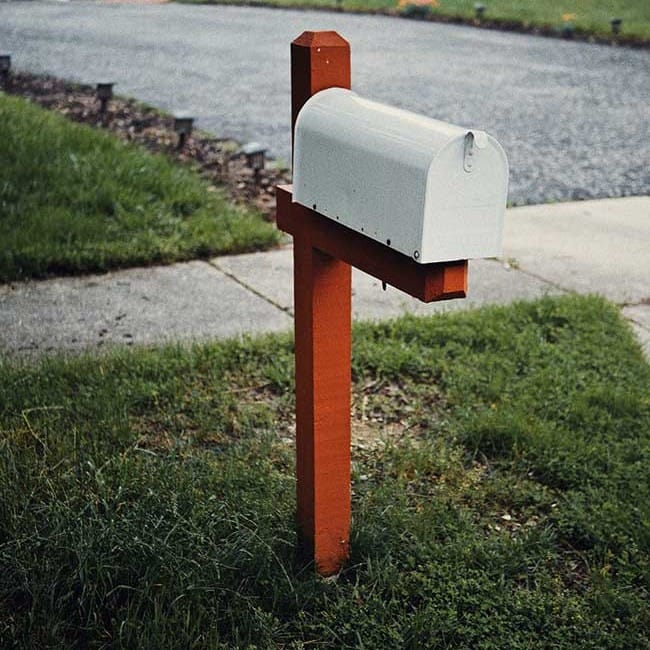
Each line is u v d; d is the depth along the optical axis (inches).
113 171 263.1
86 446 137.7
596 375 167.9
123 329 186.9
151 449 142.1
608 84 472.7
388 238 89.4
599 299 201.8
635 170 327.3
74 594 107.6
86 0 744.3
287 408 157.4
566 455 141.6
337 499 113.0
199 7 714.2
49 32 576.7
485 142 83.7
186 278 215.3
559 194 296.4
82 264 216.5
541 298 202.8
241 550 111.9
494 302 206.8
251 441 144.1
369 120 93.4
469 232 86.0
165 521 116.8
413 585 112.7
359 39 580.1
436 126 87.3
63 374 161.2
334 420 109.8
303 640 105.8
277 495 127.9
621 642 105.7
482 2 716.7
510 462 141.5
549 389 161.9
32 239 219.9
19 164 257.8
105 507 118.4
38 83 414.3
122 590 107.8
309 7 705.0
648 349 184.9
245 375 167.0
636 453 142.6
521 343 179.9
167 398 155.6
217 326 189.8
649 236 255.8
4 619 104.6
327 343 106.9
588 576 118.6
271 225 245.4
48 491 123.6
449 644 104.3
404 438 150.2
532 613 109.0
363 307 202.7
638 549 121.6
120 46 535.8
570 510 130.1
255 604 108.2
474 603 110.3
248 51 533.3
